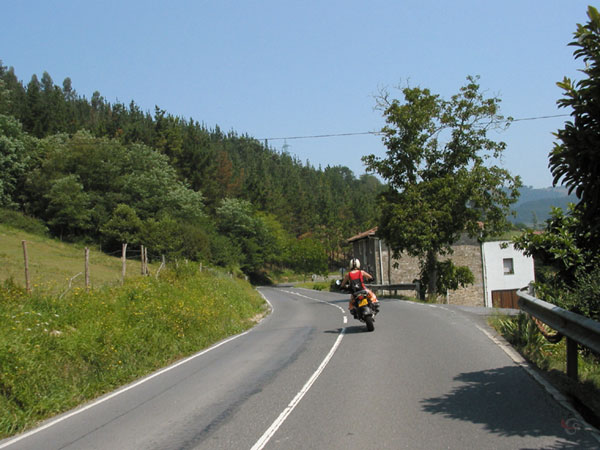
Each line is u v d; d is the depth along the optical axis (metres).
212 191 88.88
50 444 6.12
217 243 70.56
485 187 33.44
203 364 11.00
